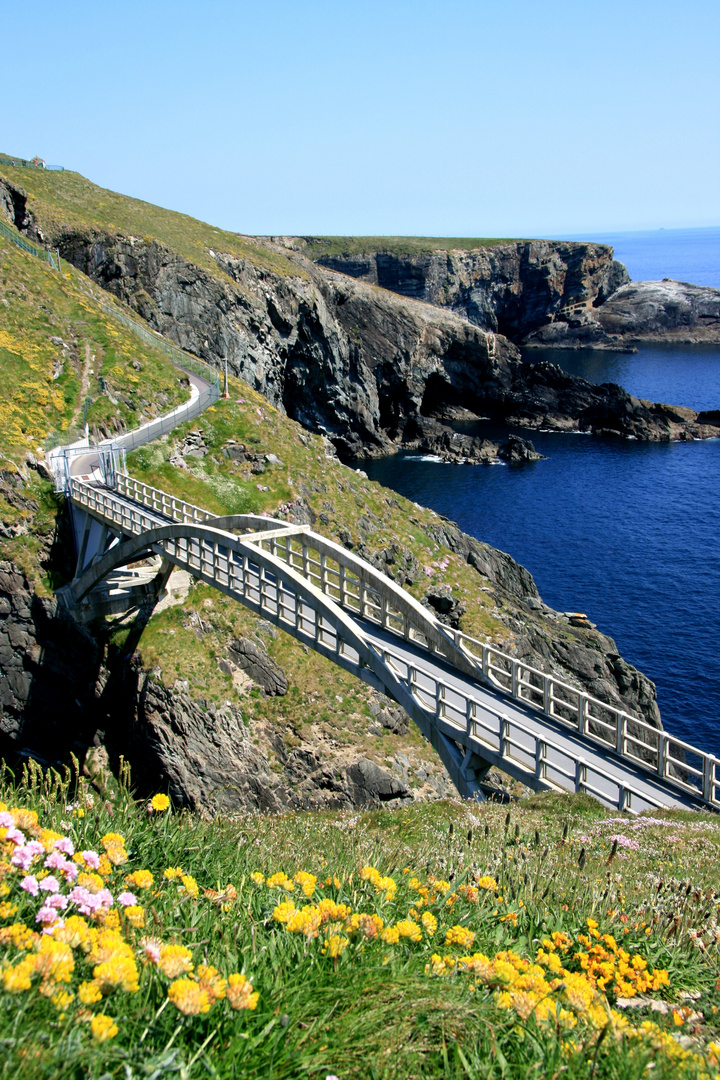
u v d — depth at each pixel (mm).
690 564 89438
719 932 7523
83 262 99938
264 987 5176
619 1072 4520
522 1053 4672
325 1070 4402
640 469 130250
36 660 49000
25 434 59750
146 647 47344
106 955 4688
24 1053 3746
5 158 122250
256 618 50250
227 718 44844
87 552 51875
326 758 44719
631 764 23359
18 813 6473
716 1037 5504
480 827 15703
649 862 13508
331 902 6273
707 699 62062
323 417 144250
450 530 75188
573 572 87625
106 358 74938
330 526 65312
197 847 8367
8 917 5344
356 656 31609
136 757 45750
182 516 46906
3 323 72125
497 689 28719
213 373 84812
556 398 167625
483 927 7148
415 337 159375
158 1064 4051
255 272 122688
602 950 6652
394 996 4969
